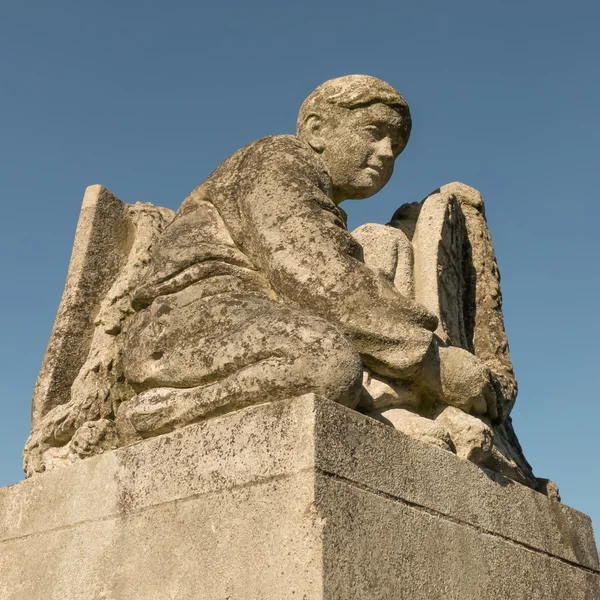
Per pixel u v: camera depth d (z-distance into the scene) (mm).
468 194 4328
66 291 3932
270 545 2516
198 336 3047
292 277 3109
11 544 3254
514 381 3738
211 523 2664
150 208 4113
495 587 3035
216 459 2734
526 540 3279
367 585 2537
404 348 3080
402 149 3770
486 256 4207
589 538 3676
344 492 2576
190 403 2932
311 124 3666
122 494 2945
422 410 3275
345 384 2758
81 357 3840
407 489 2803
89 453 3312
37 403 3732
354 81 3660
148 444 2943
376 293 3104
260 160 3309
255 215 3221
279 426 2631
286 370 2764
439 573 2812
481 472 3154
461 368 3227
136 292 3369
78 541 3012
